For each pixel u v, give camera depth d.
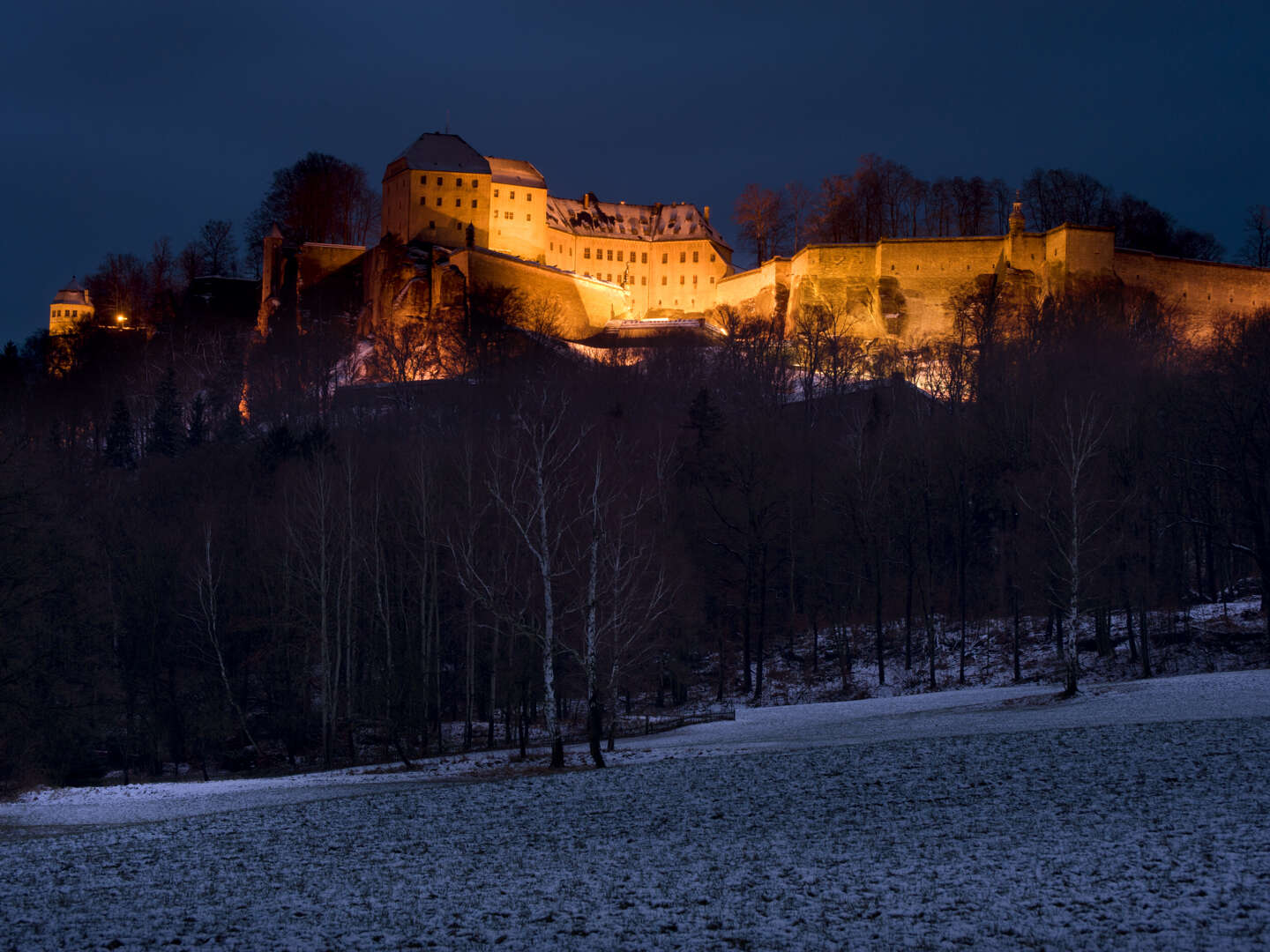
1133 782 27.19
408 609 68.94
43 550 51.16
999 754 32.97
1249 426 69.62
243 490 83.50
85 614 55.28
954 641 78.81
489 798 32.00
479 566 59.34
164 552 67.56
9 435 65.12
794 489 86.06
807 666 80.50
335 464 79.81
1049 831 22.80
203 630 67.94
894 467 86.12
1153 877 18.95
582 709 70.25
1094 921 17.06
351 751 60.75
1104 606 66.50
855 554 83.44
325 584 60.59
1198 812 23.42
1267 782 25.91
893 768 32.16
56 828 32.66
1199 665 64.19
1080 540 60.09
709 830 25.45
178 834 29.08
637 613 62.34
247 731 62.66
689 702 75.38
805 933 17.52
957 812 25.52
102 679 57.19
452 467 71.44
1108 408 78.00
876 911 18.33
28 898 22.20
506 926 18.75
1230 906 17.23
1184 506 80.44
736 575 83.94
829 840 23.58
